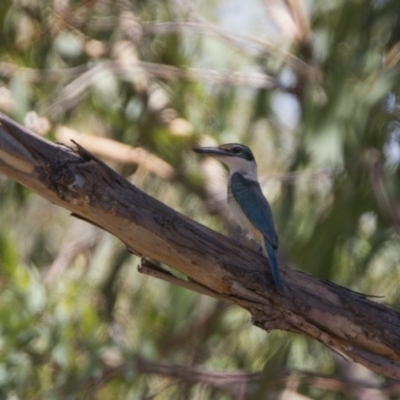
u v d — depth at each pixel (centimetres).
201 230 699
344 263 1296
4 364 1216
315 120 1232
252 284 707
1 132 646
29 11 1460
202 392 1411
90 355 1250
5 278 1241
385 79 1152
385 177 1201
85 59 1525
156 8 1550
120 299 1473
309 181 1351
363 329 723
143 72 1485
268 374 1277
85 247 1480
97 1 1502
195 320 1491
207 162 1564
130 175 1567
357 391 1323
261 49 1485
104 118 1559
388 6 1248
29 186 661
